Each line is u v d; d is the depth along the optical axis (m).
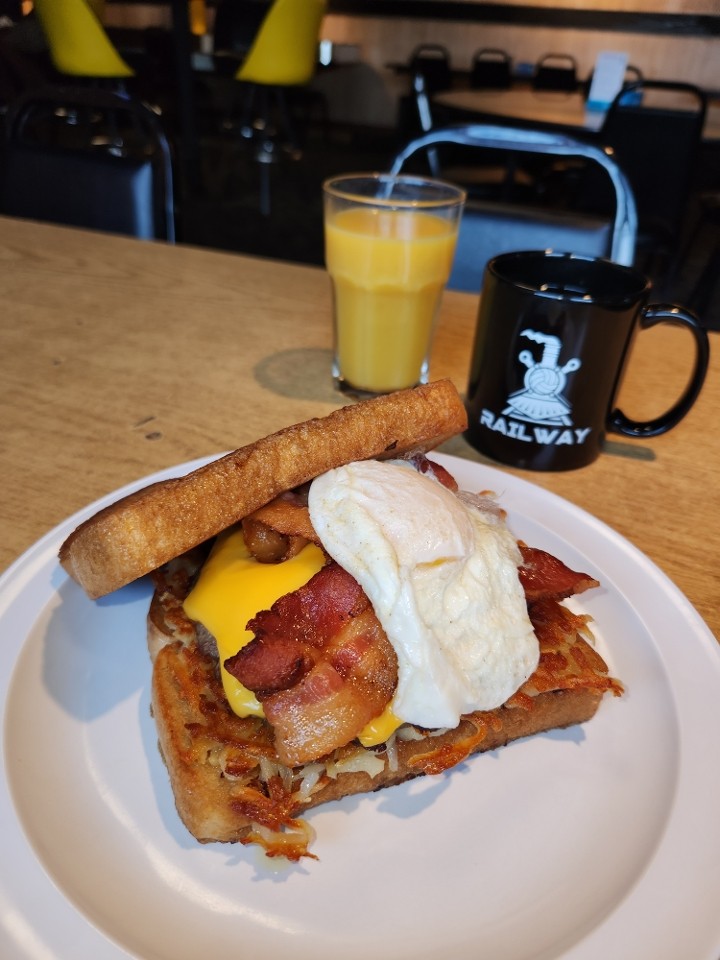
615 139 1.17
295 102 2.45
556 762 0.24
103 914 0.18
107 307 0.52
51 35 1.60
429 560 0.22
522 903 0.20
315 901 0.20
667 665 0.25
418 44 2.40
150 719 0.24
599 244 0.59
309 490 0.24
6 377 0.42
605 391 0.34
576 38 2.21
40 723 0.23
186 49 1.71
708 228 1.74
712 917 0.18
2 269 0.56
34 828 0.19
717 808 0.20
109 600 0.28
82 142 1.81
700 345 0.33
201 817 0.21
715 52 2.06
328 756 0.23
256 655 0.22
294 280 0.58
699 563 0.31
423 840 0.21
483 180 1.27
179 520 0.22
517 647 0.23
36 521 0.31
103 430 0.38
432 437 0.27
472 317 0.53
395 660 0.22
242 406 0.41
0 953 0.17
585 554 0.30
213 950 0.18
